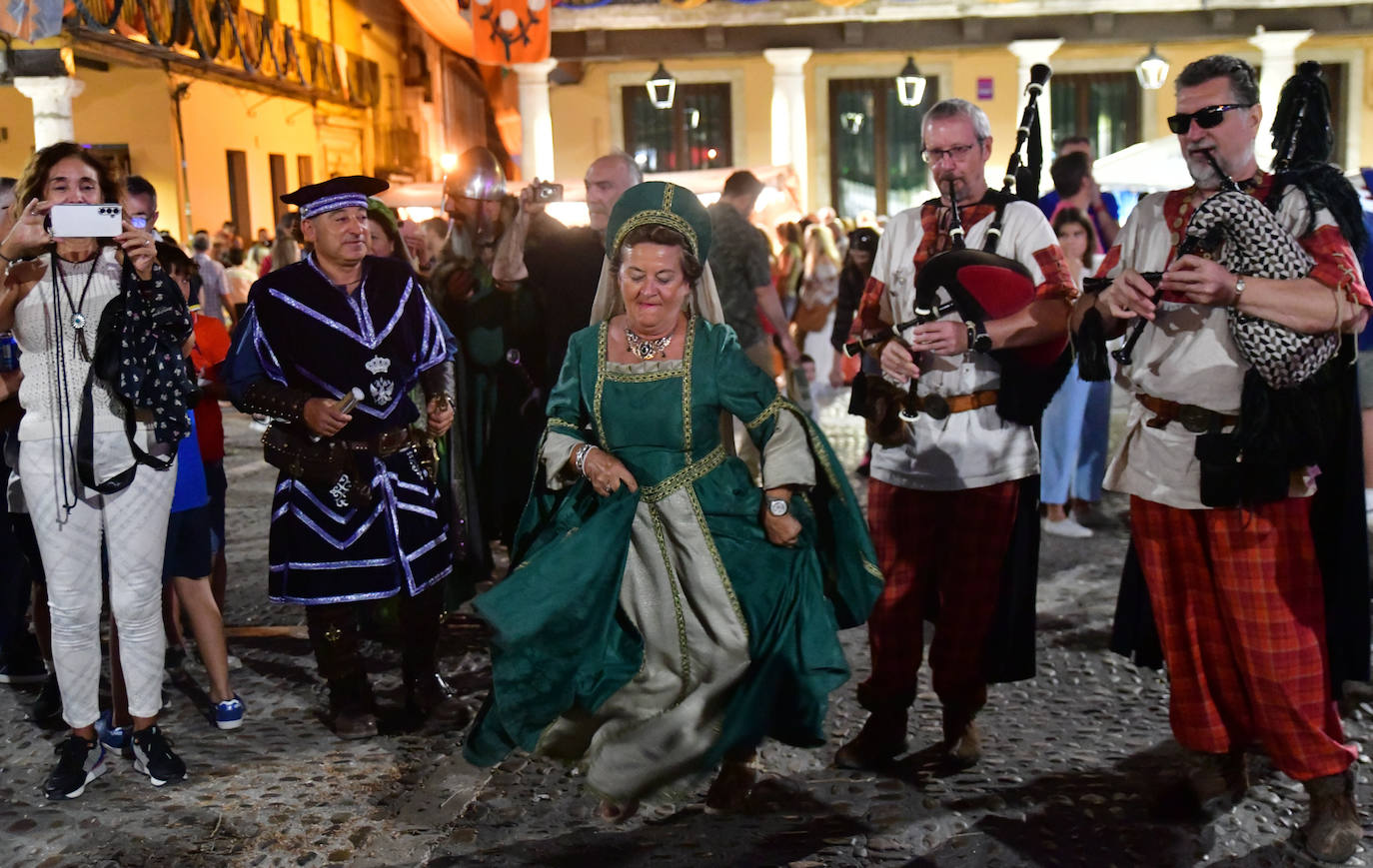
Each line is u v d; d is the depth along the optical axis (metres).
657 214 3.23
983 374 3.55
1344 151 16.77
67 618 3.73
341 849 3.41
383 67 30.03
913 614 3.71
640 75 17.09
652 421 3.28
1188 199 3.19
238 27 20.70
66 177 3.54
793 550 3.30
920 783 3.69
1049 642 4.93
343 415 3.88
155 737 3.85
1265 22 15.59
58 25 11.49
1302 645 3.13
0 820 3.62
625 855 3.33
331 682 4.21
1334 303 2.92
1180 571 3.29
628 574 3.34
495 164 5.11
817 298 10.08
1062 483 6.54
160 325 3.65
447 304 5.05
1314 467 3.17
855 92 17.52
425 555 4.16
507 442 5.14
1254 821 3.38
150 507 3.74
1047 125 15.86
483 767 3.66
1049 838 3.33
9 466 4.24
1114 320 3.27
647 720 3.28
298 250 7.50
